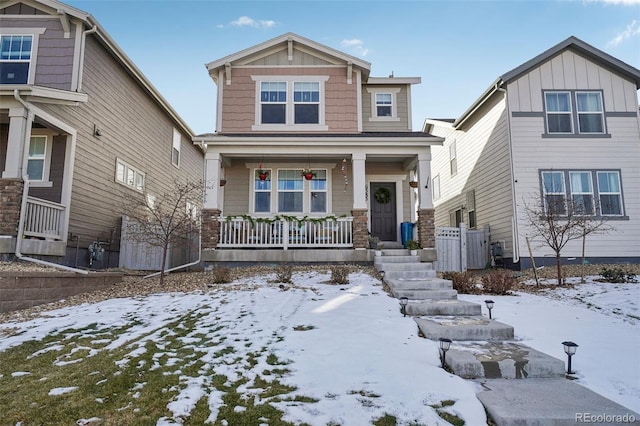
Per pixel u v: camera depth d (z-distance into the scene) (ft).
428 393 11.70
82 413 10.82
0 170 36.01
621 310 23.02
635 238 42.09
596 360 15.14
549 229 34.96
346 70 43.86
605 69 44.91
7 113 30.86
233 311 21.12
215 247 36.06
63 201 34.12
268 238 37.45
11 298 21.98
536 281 31.76
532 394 11.80
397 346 15.70
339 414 10.64
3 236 28.22
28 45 36.37
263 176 39.47
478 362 13.39
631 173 43.27
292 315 20.20
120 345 16.24
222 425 10.27
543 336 17.85
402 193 44.01
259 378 13.02
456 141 60.13
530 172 43.06
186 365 14.15
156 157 53.47
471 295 27.12
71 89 35.45
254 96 43.06
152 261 42.47
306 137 36.65
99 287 28.37
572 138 43.62
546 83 44.45
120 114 43.70
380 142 36.45
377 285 28.07
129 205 44.68
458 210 59.16
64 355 15.14
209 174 36.73
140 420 10.47
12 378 13.10
